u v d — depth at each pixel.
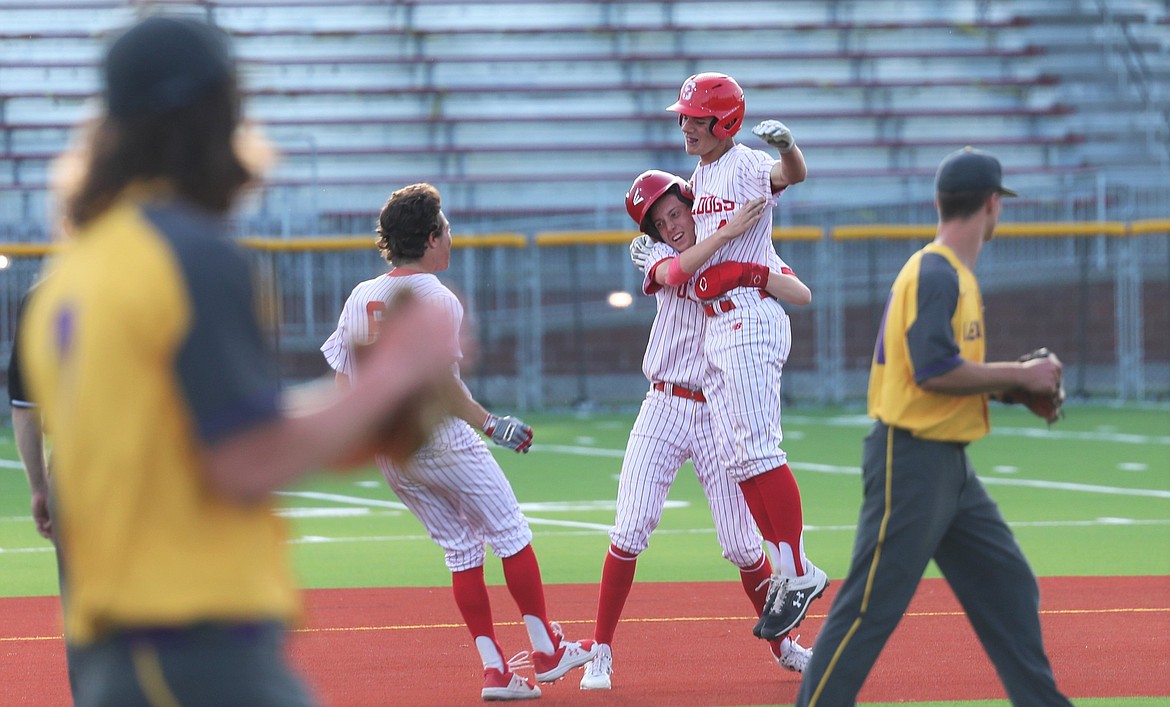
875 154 97.62
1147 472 51.06
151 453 7.57
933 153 98.12
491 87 99.12
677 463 21.98
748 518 22.09
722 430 21.47
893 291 15.72
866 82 100.50
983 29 103.81
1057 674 21.52
